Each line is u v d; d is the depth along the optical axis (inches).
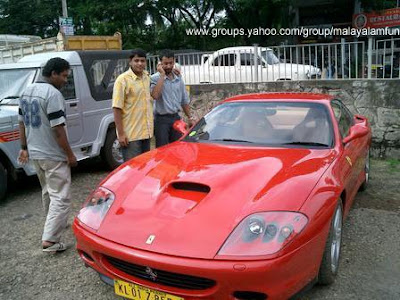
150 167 136.3
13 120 215.2
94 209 120.6
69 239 166.9
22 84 238.8
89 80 254.1
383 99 283.0
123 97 188.9
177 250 97.7
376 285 125.6
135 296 105.7
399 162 278.8
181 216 106.3
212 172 123.6
